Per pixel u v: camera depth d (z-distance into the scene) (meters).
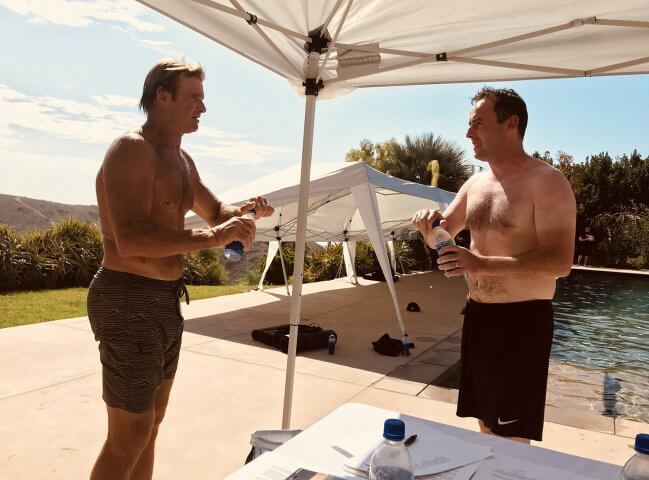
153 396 1.80
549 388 4.96
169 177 1.84
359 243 15.32
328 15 2.51
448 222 2.49
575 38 2.50
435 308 8.86
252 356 5.25
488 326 2.12
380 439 1.26
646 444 0.88
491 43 2.51
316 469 1.09
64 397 3.82
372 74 2.86
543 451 1.25
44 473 2.69
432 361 5.36
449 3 2.26
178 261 1.89
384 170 21.52
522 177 2.11
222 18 2.60
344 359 5.32
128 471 1.77
